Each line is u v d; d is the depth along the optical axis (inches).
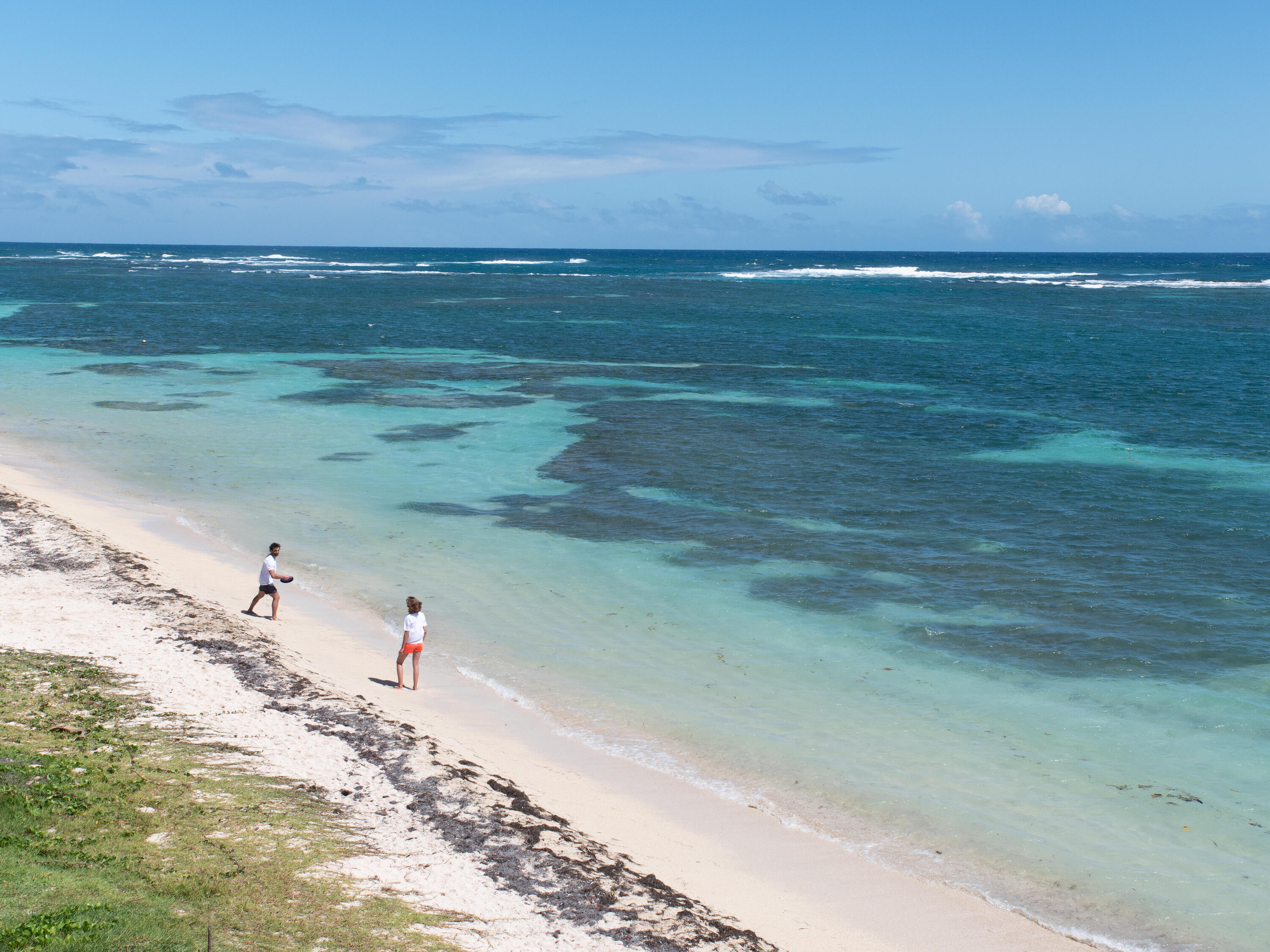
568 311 3516.2
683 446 1391.5
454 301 3941.9
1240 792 527.5
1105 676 671.1
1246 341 2674.7
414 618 625.6
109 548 846.5
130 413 1568.7
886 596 820.0
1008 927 416.5
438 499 1109.7
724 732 587.5
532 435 1457.9
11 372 1930.4
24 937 314.5
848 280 6087.6
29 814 402.6
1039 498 1125.1
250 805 439.5
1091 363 2240.4
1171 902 434.6
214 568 852.6
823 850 469.4
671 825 484.1
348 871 394.6
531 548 939.3
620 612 783.1
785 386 1924.2
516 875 407.2
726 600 811.4
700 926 389.1
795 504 1095.0
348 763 496.4
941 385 1952.5
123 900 349.1
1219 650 712.4
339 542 946.1
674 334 2807.6
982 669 681.6
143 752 480.4
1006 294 4667.8
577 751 559.2
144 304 3506.4
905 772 544.4
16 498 995.9
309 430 1472.7
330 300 3914.9
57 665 585.9
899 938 405.1
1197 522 1027.3
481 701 621.0
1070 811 506.9
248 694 573.3
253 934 340.5
